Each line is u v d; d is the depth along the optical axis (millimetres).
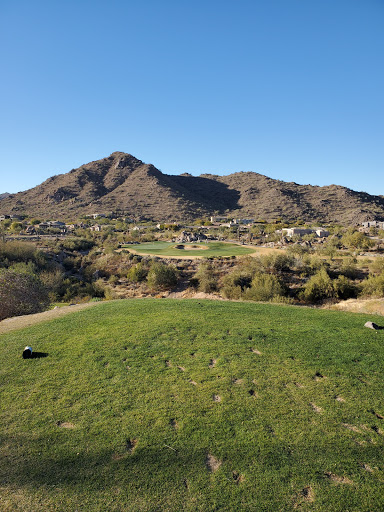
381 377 6949
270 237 63969
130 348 8758
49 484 4465
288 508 4051
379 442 5062
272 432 5312
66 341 9469
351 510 4020
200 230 86000
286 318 11078
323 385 6656
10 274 16797
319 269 31734
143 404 6152
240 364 7617
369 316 11344
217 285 32531
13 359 8406
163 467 4676
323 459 4758
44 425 5660
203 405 6043
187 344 8883
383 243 49062
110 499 4215
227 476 4504
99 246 57094
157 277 34625
